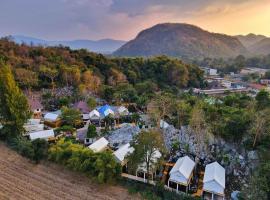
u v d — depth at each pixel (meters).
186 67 137.38
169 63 134.62
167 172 45.16
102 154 43.47
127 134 59.34
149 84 107.69
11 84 54.53
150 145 42.34
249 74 175.75
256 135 47.00
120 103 87.56
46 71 102.19
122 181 42.91
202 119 53.16
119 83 110.50
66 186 43.91
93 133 57.69
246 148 48.25
